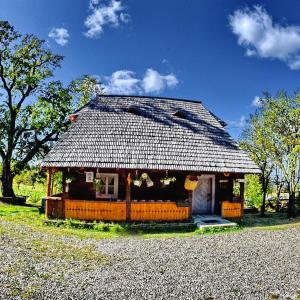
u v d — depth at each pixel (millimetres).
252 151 26562
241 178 19562
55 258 10867
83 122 19625
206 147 19547
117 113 20578
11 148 27281
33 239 13273
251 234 15828
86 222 16969
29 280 8836
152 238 14680
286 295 8617
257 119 26625
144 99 22547
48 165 17000
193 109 23016
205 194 20281
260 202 25766
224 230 16797
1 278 8828
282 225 18812
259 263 11109
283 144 25469
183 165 17906
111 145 18234
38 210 21500
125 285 8820
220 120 23766
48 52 27594
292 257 11961
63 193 17500
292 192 24484
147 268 10258
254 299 8297
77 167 17047
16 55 26859
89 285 8727
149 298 8094
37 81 27469
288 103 25578
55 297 7906
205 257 11602
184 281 9258
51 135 28328
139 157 17797
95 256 11352
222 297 8328
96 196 18875
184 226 17125
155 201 17641
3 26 25672
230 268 10492
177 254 11914
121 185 19078
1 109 27250
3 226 15555
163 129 19969
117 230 16375
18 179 37531
